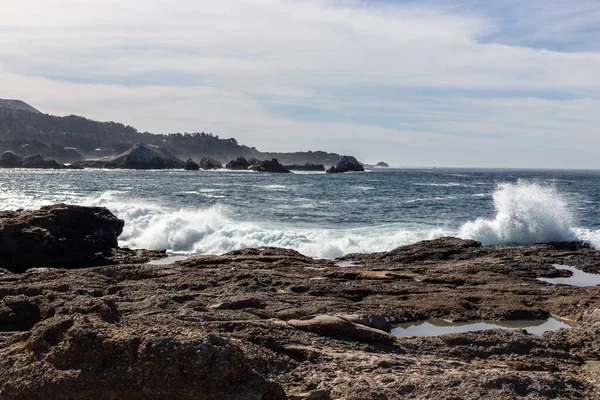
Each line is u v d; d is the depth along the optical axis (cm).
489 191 5506
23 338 637
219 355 568
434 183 7394
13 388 574
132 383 555
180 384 552
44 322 633
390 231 2473
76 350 581
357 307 1068
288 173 12488
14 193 4712
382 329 945
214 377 556
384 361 701
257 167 13225
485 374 655
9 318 927
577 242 2075
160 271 1341
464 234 2298
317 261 1684
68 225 1911
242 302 1002
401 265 1650
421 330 998
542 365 800
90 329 596
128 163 14825
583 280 1445
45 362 584
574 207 3888
